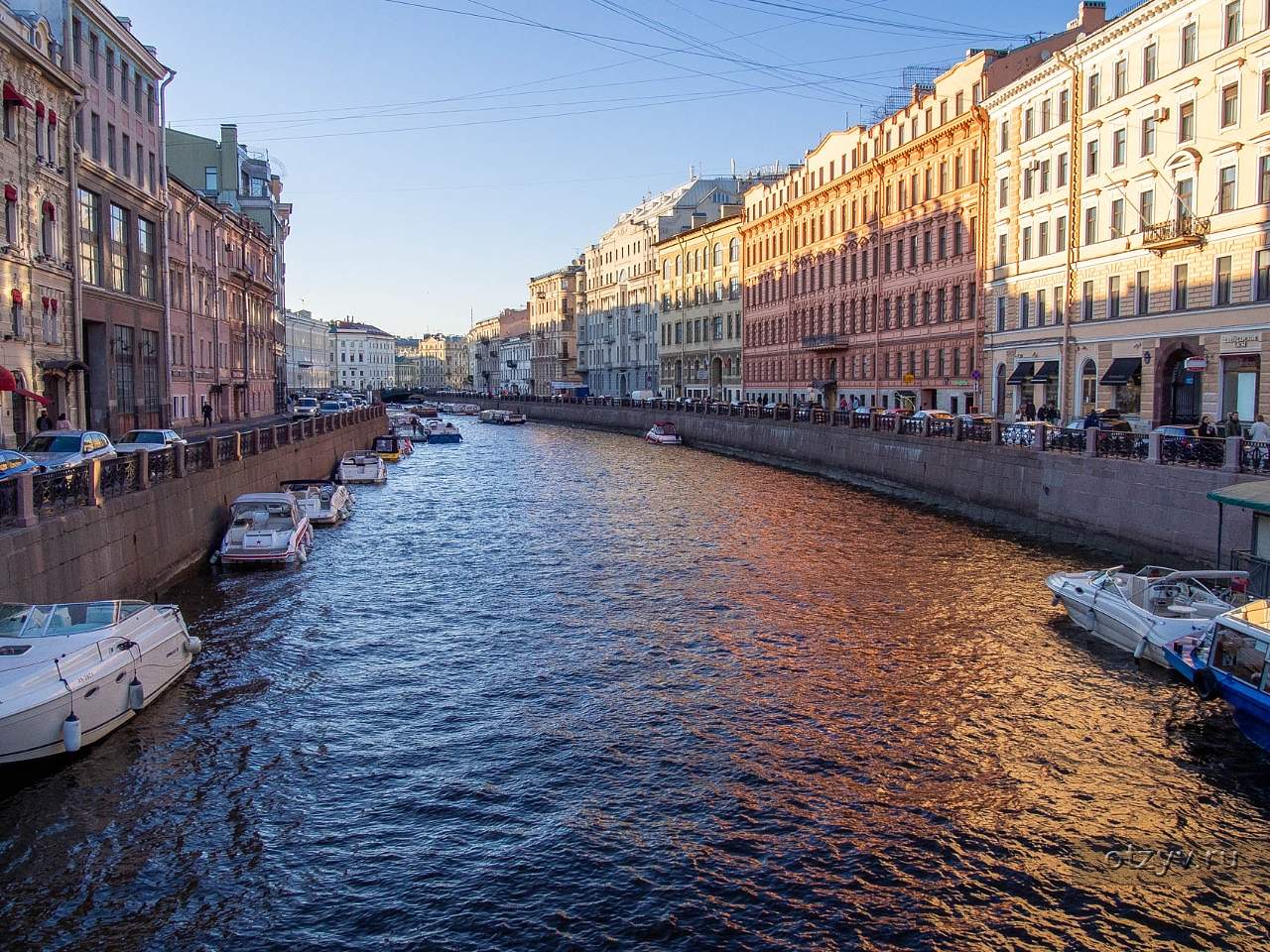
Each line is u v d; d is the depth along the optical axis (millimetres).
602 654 18453
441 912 10117
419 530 33094
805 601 22469
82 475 18875
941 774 13289
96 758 13539
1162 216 36938
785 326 78125
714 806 12359
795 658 18188
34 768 13047
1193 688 16016
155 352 46312
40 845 11281
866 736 14555
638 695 16250
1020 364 47531
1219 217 33844
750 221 83938
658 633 19938
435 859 11125
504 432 93750
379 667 17625
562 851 11281
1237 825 11992
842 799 12570
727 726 14922
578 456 65250
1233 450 22844
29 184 32281
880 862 11117
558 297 140750
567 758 13773
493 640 19438
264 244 74188
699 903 10281
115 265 41594
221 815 12039
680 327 100750
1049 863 11133
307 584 24031
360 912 10117
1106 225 40562
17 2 35031
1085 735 14586
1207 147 34375
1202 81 34625
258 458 32938
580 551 28891
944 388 55125
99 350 39750
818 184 72438
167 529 23047
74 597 17562
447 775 13203
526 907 10203
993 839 11617
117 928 9828
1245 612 14836
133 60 43250
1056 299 44344
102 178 39344
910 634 19719
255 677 16922
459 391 185875
